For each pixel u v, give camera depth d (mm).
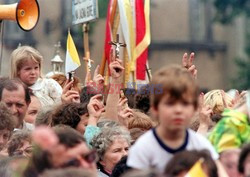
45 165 8664
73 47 14195
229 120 10102
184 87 9000
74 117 12031
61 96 13320
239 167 9281
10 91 12352
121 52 14188
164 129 9328
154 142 9367
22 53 13781
